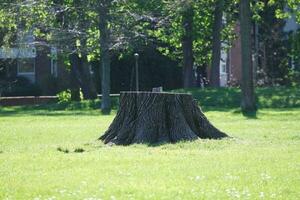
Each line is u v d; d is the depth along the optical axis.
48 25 43.84
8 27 47.25
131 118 19.94
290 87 49.81
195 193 11.19
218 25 51.41
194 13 50.75
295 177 12.94
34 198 11.05
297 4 46.75
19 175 13.50
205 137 20.52
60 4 44.62
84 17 43.09
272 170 13.83
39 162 15.48
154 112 19.70
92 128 27.19
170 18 46.94
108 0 41.81
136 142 19.56
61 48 43.91
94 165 14.74
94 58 49.72
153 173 13.44
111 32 42.47
